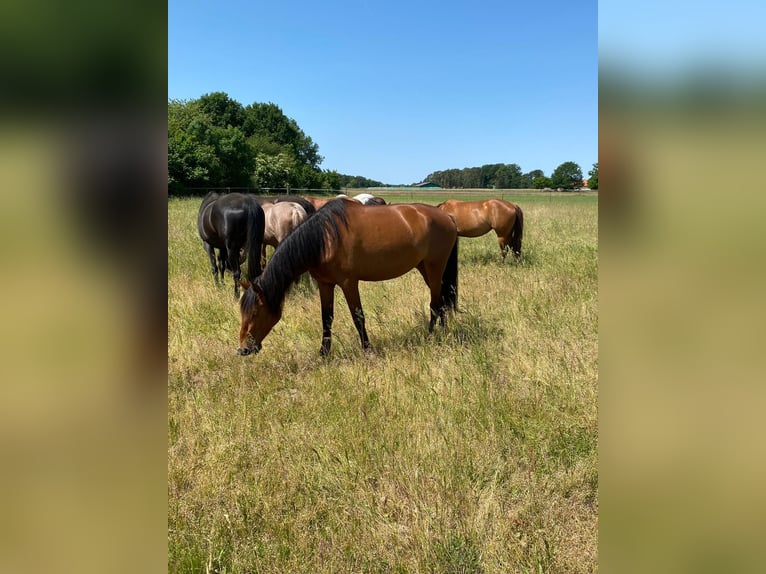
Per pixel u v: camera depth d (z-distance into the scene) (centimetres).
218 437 278
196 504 224
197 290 611
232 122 5506
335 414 302
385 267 427
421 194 4209
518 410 295
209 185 3488
